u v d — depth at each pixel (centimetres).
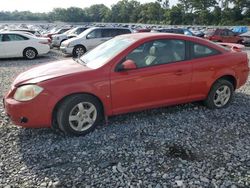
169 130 467
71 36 1967
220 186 325
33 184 330
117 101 461
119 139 436
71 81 426
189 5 8712
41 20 11931
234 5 7612
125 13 10988
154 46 486
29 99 416
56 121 447
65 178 341
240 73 573
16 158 386
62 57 1573
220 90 557
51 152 400
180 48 508
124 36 531
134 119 509
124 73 455
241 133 461
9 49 1447
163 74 483
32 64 1296
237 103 604
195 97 533
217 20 7800
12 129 475
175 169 357
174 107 567
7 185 328
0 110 563
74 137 443
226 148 410
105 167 363
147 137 442
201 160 378
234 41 2538
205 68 523
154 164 368
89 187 325
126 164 369
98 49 530
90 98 442
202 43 531
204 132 462
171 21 8538
